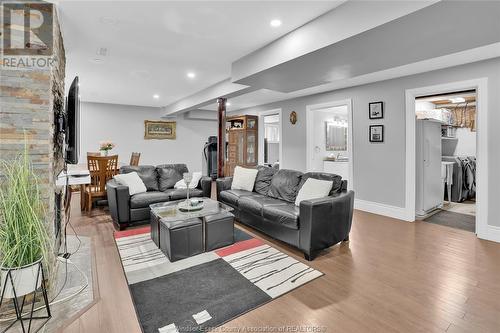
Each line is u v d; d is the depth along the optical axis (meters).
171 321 1.74
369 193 4.54
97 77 4.38
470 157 5.86
